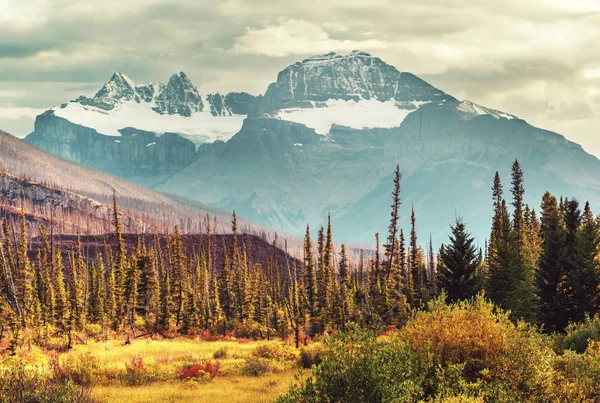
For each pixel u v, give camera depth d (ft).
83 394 72.79
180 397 90.27
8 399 66.18
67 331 210.18
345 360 59.77
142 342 213.25
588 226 172.24
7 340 171.63
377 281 241.55
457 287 187.21
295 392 60.08
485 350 68.33
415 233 241.55
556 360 75.72
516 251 186.91
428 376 67.00
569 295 176.65
